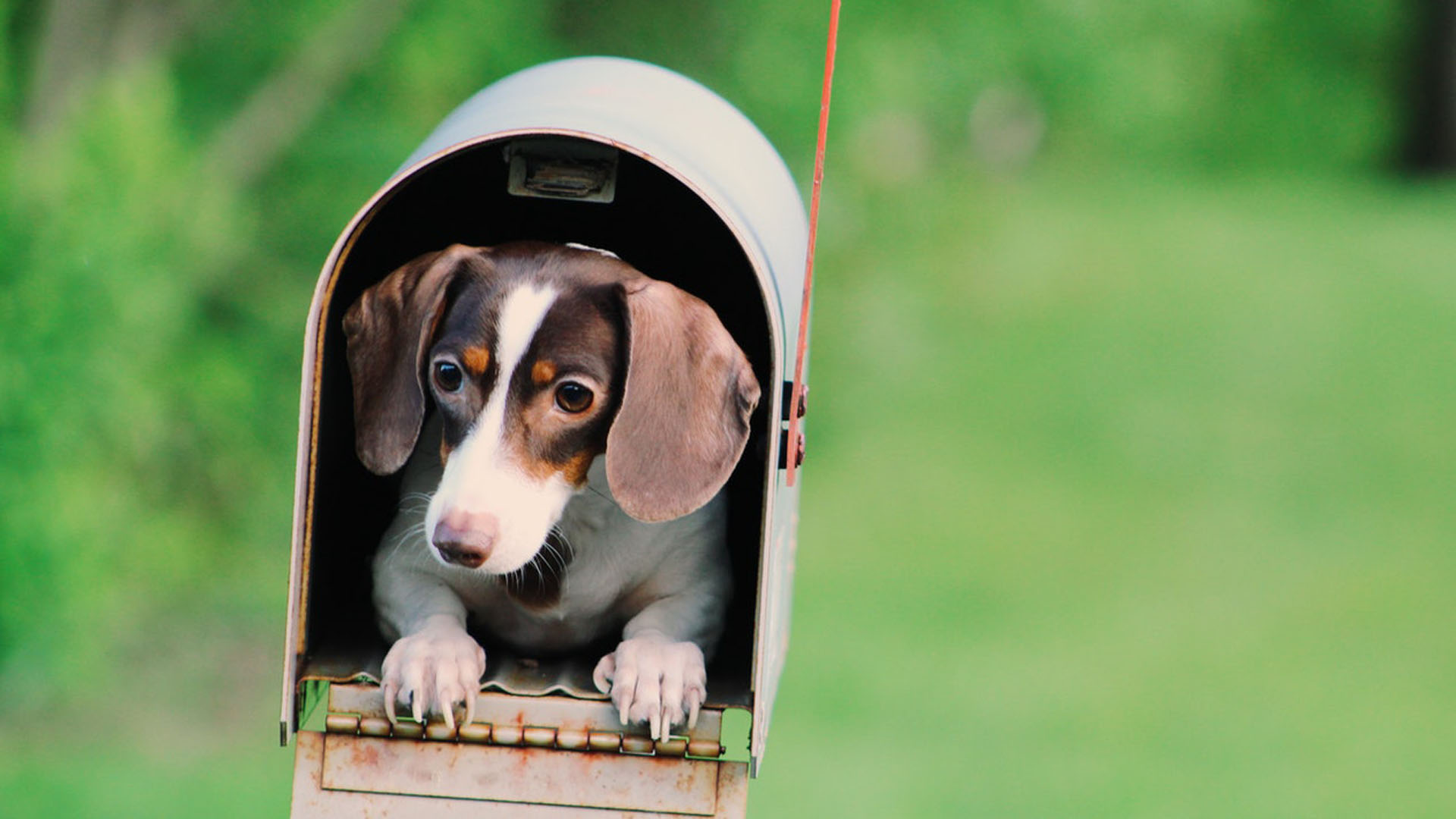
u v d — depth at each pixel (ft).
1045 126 135.23
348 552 14.69
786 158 55.77
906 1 58.29
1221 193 148.77
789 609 16.46
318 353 12.18
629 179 15.85
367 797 12.61
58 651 34.17
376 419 13.41
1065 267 103.91
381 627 13.98
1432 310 96.73
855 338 70.85
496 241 16.51
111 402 35.12
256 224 45.70
